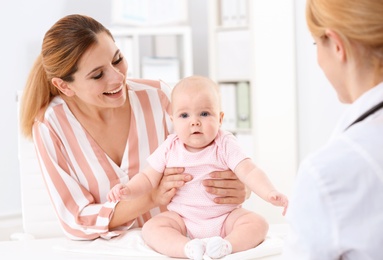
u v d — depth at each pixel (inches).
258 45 162.7
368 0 36.3
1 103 160.4
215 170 62.7
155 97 77.3
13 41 161.9
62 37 67.2
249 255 56.3
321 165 36.6
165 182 63.4
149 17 181.3
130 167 74.2
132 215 67.4
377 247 35.4
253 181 59.8
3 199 160.4
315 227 36.3
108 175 73.2
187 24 182.2
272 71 162.6
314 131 159.9
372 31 36.3
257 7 161.8
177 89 63.3
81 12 175.8
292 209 37.6
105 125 73.7
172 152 63.8
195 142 61.8
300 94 161.8
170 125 76.9
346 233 35.7
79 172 73.0
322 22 38.2
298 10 159.8
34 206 80.7
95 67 66.3
